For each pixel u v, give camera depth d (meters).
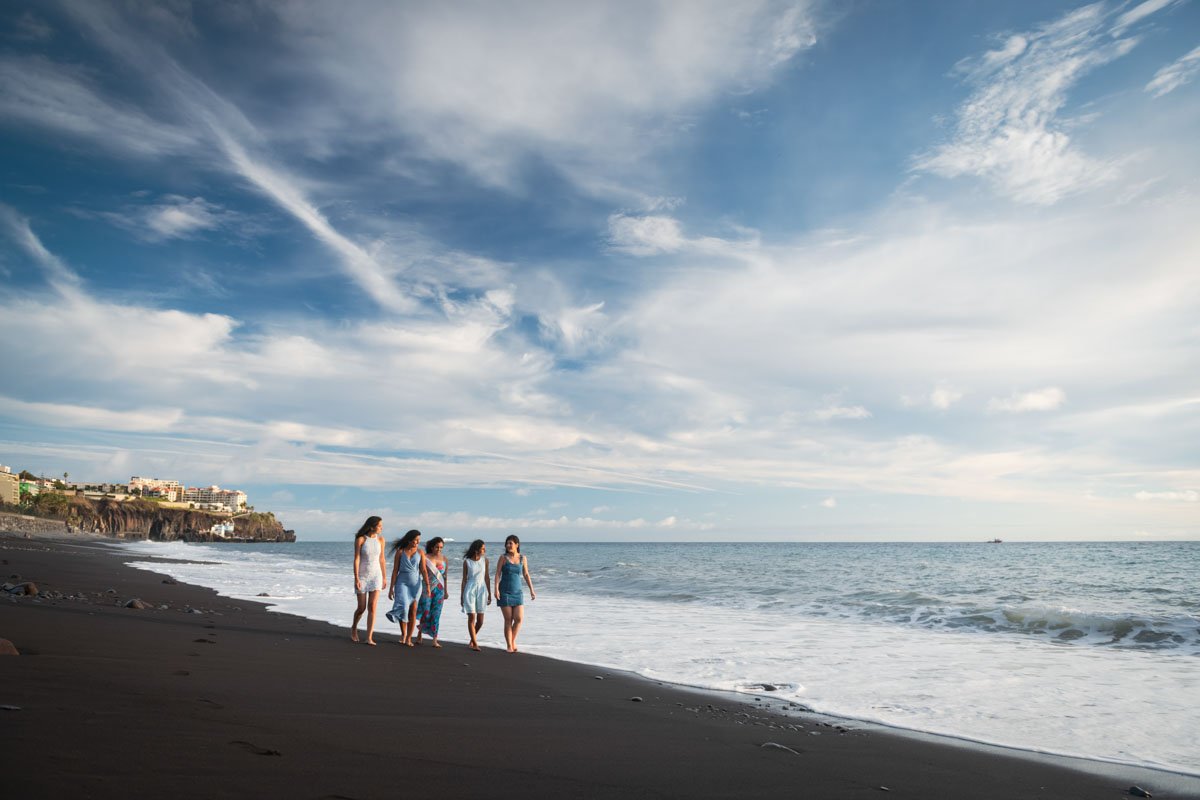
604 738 5.07
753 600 18.88
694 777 4.17
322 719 4.72
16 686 4.50
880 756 5.08
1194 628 11.69
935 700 7.32
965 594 19.95
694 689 7.75
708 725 5.83
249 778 3.14
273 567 39.53
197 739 3.71
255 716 4.52
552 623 14.47
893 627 13.64
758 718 6.27
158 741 3.55
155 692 4.89
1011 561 46.47
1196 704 7.16
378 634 11.80
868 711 6.79
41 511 153.75
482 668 8.56
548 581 27.77
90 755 3.16
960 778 4.59
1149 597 18.48
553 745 4.70
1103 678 8.55
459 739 4.59
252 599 17.31
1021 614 13.48
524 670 8.64
